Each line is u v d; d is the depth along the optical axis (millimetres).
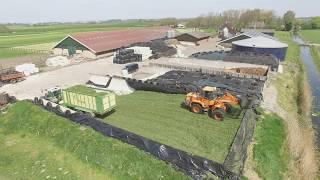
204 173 15094
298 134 22062
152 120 23000
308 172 17938
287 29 120375
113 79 32656
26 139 21484
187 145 18594
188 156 15680
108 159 17453
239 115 22922
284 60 49656
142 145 17656
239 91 27547
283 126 22141
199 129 20859
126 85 31766
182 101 26906
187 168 15609
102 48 56438
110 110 24562
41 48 68500
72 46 56844
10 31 136250
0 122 24203
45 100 26375
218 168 14867
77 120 21641
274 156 17703
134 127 21797
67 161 18172
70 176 16672
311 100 32594
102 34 68250
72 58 54312
